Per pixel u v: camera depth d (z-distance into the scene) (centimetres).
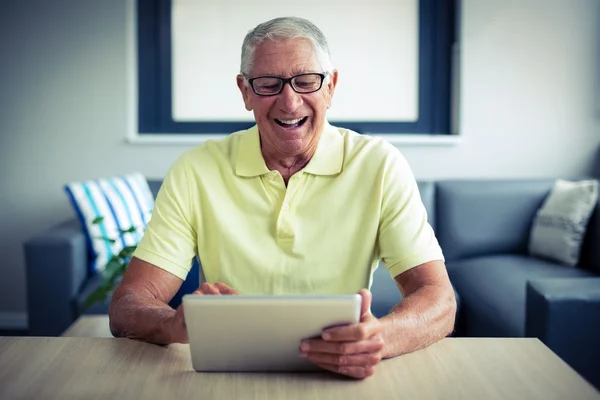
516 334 234
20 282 352
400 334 114
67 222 308
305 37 143
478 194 329
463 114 352
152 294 144
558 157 356
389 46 355
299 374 105
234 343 102
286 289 152
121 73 346
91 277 290
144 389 99
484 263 310
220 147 161
